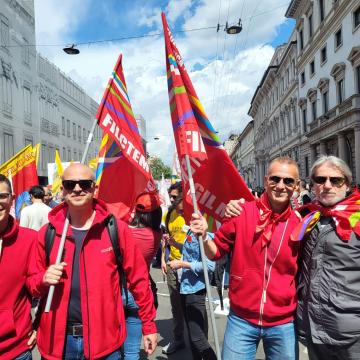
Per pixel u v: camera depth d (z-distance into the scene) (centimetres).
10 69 2608
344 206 264
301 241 280
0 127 2462
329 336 261
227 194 354
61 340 250
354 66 2333
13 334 257
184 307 404
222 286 389
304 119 3603
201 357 387
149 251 380
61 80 3675
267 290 274
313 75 3228
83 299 253
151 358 464
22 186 786
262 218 276
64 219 268
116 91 378
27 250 266
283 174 276
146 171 387
